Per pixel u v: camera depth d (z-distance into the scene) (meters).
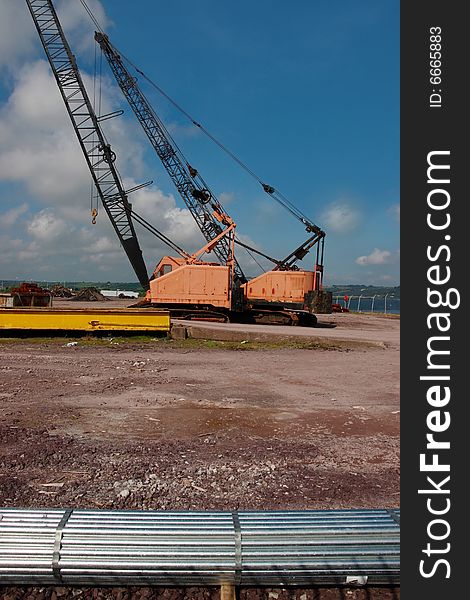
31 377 8.66
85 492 3.94
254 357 12.34
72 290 62.03
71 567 2.86
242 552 2.92
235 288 20.86
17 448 4.91
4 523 3.09
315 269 22.23
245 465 4.67
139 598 2.86
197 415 6.45
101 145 26.16
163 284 20.44
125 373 9.35
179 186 26.69
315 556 2.93
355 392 8.27
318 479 4.39
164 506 3.75
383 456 5.05
